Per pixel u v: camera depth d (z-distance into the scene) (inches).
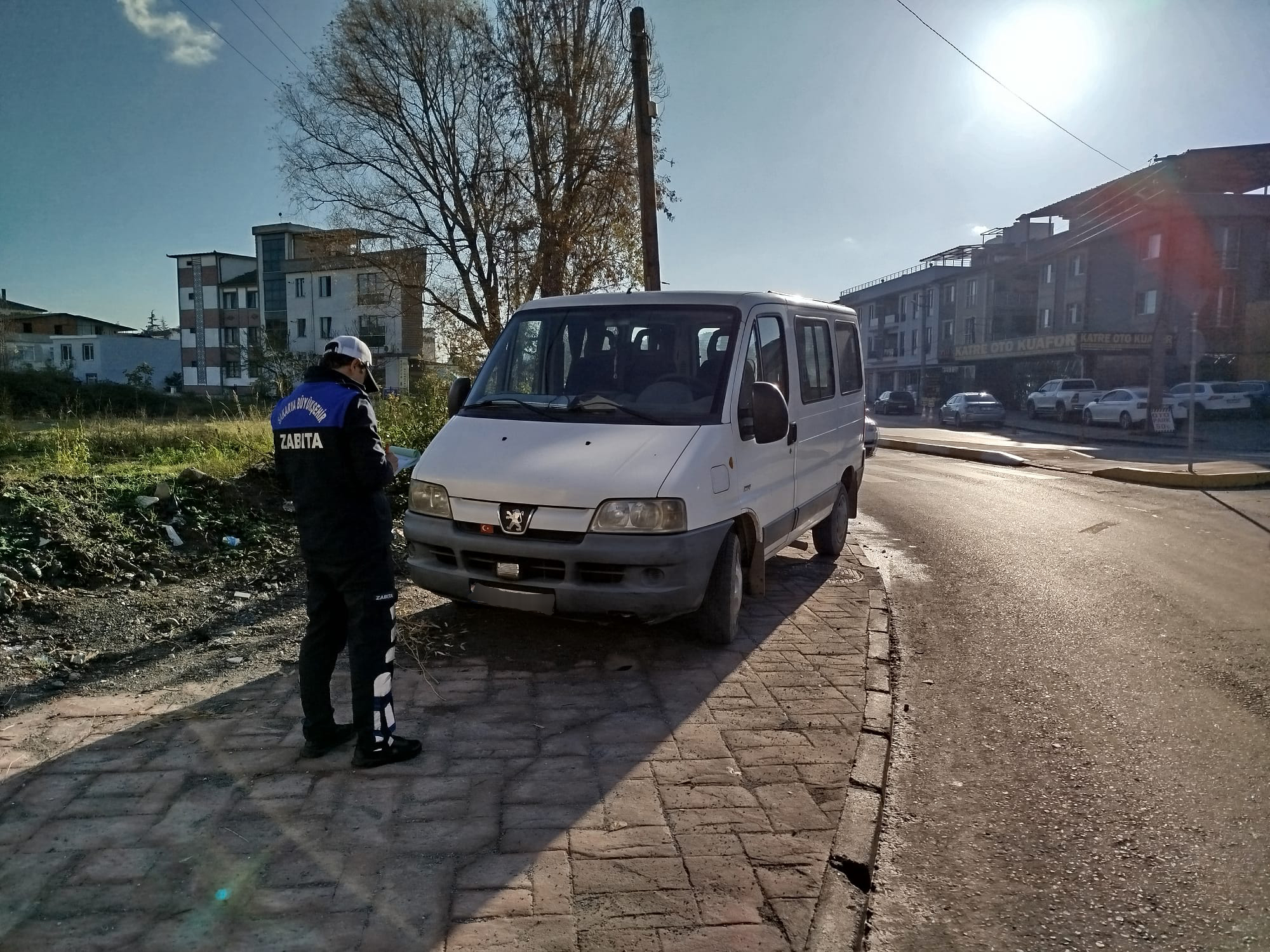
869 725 173.2
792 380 260.5
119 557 258.7
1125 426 1230.9
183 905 110.8
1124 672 214.8
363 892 114.8
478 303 911.7
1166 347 1165.7
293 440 144.9
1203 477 586.6
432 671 199.0
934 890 125.4
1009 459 781.9
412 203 900.0
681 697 186.5
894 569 325.7
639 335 231.8
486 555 196.7
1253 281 1679.4
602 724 171.5
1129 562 337.7
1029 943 113.9
